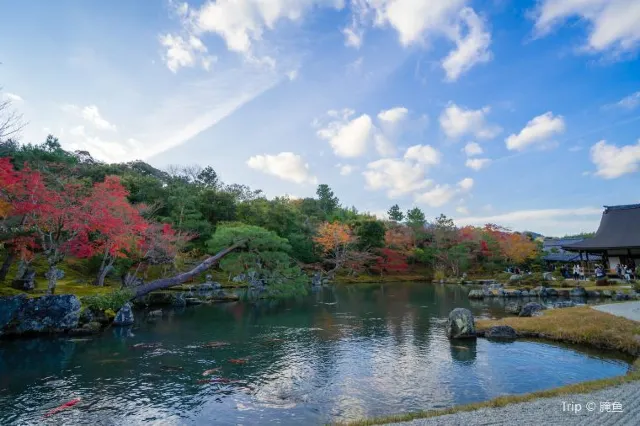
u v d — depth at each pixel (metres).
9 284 20.08
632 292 26.08
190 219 39.12
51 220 18.19
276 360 12.65
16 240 18.98
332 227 53.47
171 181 54.12
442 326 18.50
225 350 14.05
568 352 12.89
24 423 7.91
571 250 39.16
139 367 11.91
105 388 10.02
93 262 27.73
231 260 26.58
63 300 16.95
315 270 53.81
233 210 47.47
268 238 26.56
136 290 22.30
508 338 15.07
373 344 14.83
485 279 50.69
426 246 63.72
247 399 9.20
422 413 7.19
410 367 11.62
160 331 17.70
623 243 36.28
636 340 12.51
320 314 22.94
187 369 11.68
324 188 93.38
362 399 9.09
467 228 61.44
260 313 23.52
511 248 53.06
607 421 6.04
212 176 72.25
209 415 8.27
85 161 49.38
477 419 6.56
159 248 26.48
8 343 14.97
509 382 10.07
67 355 13.30
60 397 9.36
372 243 57.38
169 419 8.09
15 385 10.24
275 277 27.05
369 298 31.95
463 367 11.48
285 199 69.44
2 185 16.70
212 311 24.47
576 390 7.96
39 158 29.19
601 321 14.93
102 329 18.00
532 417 6.48
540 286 31.66
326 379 10.64
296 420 7.95
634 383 8.16
